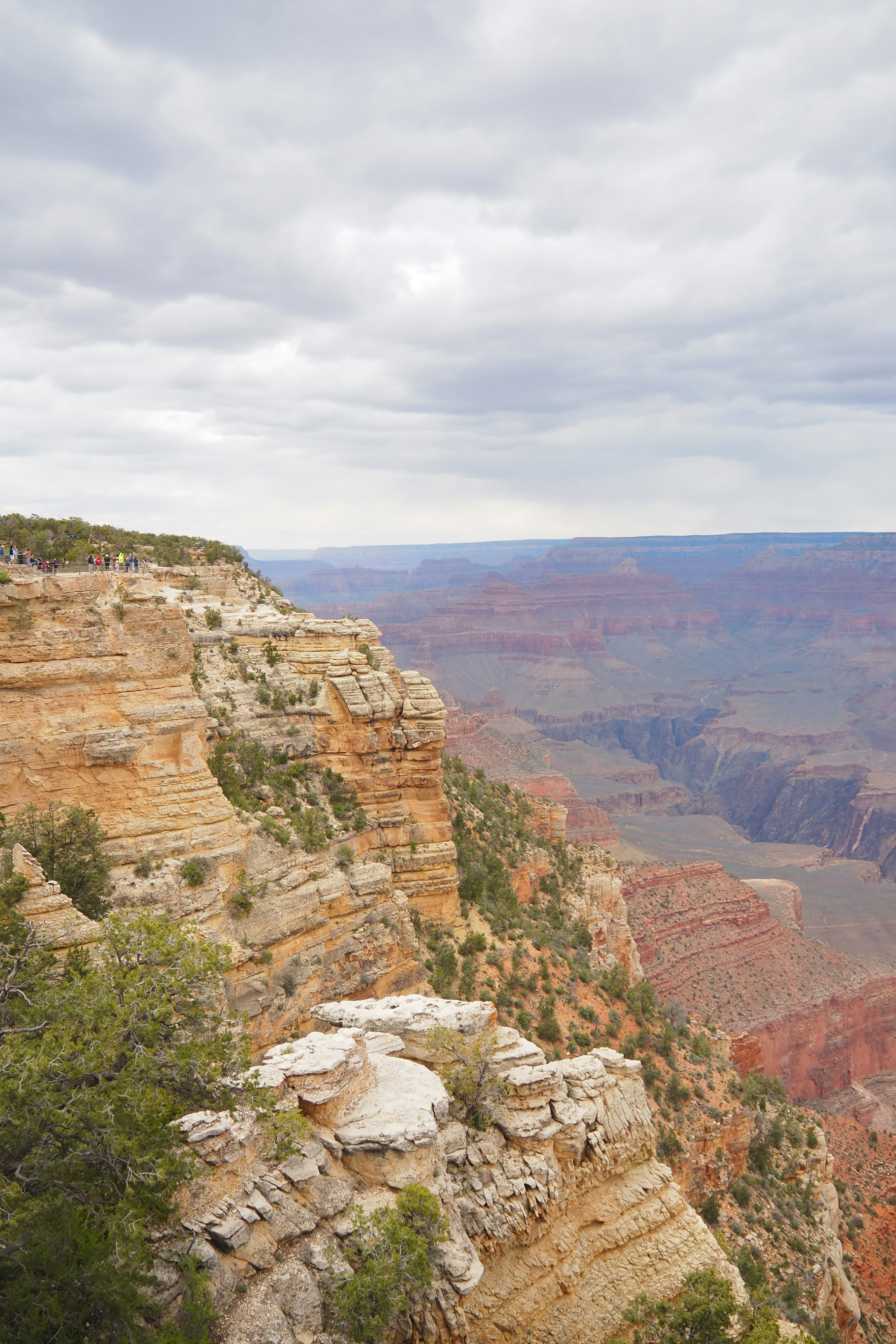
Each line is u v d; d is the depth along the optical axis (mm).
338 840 51969
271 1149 24109
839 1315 54969
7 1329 17312
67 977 26359
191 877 38625
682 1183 51250
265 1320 21094
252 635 62062
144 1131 20672
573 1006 58750
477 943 58500
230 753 52344
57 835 34750
